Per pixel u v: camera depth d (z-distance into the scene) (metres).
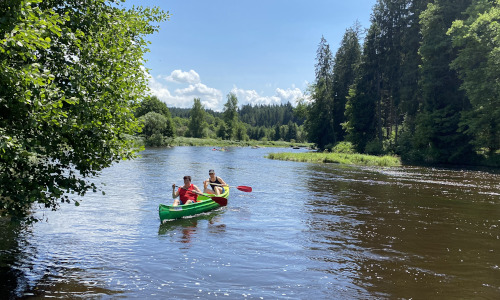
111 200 10.96
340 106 53.59
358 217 9.46
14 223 5.12
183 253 6.34
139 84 6.85
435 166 28.55
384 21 41.62
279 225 8.54
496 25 25.33
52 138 5.15
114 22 6.33
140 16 7.80
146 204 10.58
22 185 5.02
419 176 20.33
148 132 64.62
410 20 38.44
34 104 4.22
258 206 10.87
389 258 6.29
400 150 36.22
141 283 4.98
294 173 20.89
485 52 26.14
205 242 7.06
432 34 31.34
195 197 10.31
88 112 5.25
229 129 105.56
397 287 5.06
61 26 5.57
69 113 5.25
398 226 8.55
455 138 29.88
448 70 30.70
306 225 8.55
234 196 12.70
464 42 27.36
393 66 40.97
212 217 9.31
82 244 6.62
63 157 5.54
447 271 5.71
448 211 10.37
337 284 5.13
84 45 5.64
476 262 6.14
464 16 30.41
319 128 56.03
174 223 8.55
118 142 6.10
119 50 6.14
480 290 5.00
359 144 44.38
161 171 19.92
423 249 6.82
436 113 30.66
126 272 5.36
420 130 31.80
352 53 52.81
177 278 5.21
